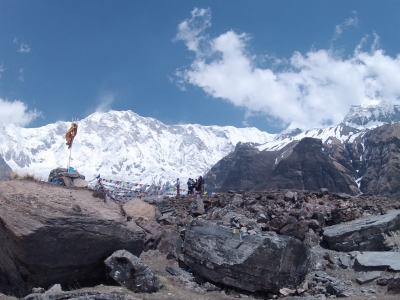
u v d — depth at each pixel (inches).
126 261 604.7
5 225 546.9
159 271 739.4
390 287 675.4
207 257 728.3
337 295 694.5
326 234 864.3
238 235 738.2
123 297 530.3
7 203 580.7
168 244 840.9
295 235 876.6
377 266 743.1
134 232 653.9
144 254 831.7
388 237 861.8
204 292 684.7
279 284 706.8
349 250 836.0
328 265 784.9
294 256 729.6
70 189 680.4
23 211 569.0
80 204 629.3
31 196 602.9
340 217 944.9
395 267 724.7
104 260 616.4
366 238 845.2
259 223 912.3
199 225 791.1
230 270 706.8
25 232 536.4
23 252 542.9
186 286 693.9
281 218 907.4
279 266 701.9
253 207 1013.2
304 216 944.3
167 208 1046.4
